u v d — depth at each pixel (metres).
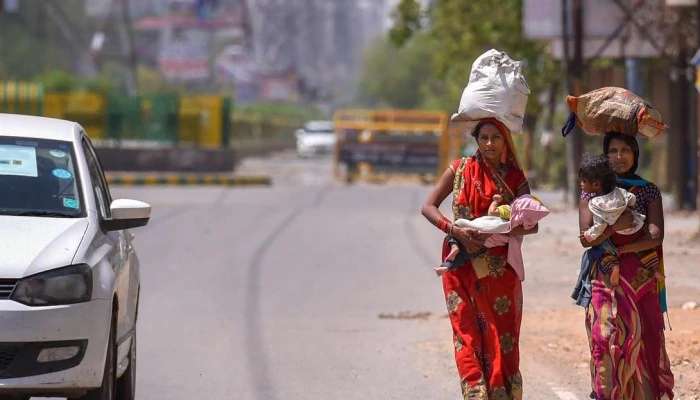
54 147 22.25
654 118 19.47
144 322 33.44
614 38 71.31
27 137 22.31
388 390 25.08
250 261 47.41
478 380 18.42
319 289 40.00
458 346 18.70
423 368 27.34
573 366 27.00
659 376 19.62
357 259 48.38
